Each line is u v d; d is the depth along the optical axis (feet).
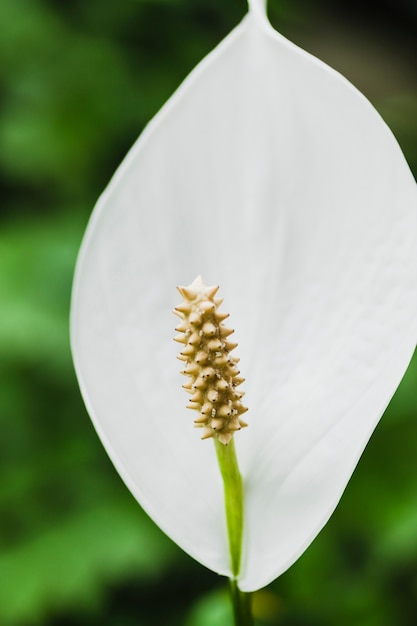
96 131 3.85
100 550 3.03
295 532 1.51
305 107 1.60
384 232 1.54
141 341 1.60
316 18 5.84
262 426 1.55
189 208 1.63
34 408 3.29
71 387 3.30
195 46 4.12
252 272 1.60
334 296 1.56
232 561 1.52
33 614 2.93
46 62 3.92
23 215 3.92
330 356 1.55
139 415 1.57
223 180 1.63
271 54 1.61
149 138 1.64
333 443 1.52
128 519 3.12
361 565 2.93
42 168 3.76
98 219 1.62
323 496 1.51
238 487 1.52
